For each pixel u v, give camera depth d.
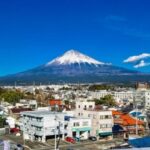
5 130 127.75
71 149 100.25
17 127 132.75
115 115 132.25
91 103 137.62
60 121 115.06
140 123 132.38
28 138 117.31
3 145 88.00
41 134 112.50
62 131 115.38
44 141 111.69
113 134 122.06
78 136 117.50
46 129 112.75
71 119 117.12
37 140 114.06
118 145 104.38
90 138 117.31
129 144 104.19
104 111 121.19
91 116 121.56
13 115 151.25
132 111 161.12
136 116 136.50
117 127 123.50
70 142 111.00
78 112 127.75
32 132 116.56
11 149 92.69
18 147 96.31
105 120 120.69
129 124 128.25
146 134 125.56
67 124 116.62
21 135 123.06
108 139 116.94
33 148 102.19
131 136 119.88
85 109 130.75
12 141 111.25
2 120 132.50
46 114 114.38
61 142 111.06
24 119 121.44
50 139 114.88
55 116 114.44
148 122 143.50
